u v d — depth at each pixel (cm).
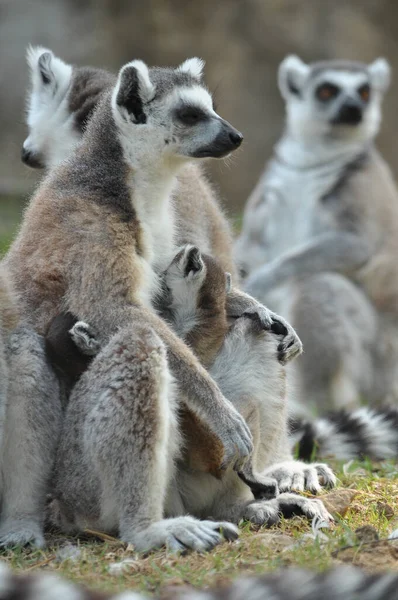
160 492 977
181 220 1292
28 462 1023
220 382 1108
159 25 3591
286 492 1109
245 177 3600
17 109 3419
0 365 1010
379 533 993
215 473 1057
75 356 1032
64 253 1059
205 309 1120
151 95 1131
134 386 959
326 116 2180
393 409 1523
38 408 1030
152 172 1124
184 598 686
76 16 3591
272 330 1156
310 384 2019
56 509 1067
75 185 1102
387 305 2106
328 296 2028
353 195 2142
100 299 1038
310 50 3638
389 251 2130
